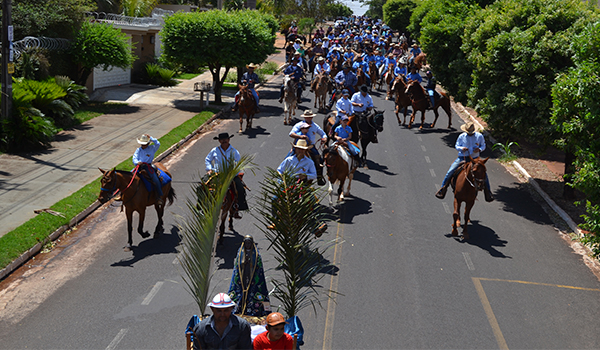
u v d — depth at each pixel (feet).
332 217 44.34
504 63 52.26
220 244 37.78
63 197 45.06
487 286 33.81
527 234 43.39
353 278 33.86
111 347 25.49
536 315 30.60
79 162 55.16
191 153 62.28
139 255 36.14
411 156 65.36
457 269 36.04
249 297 23.43
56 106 67.41
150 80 109.70
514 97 50.11
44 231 37.91
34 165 53.42
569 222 45.75
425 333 27.96
